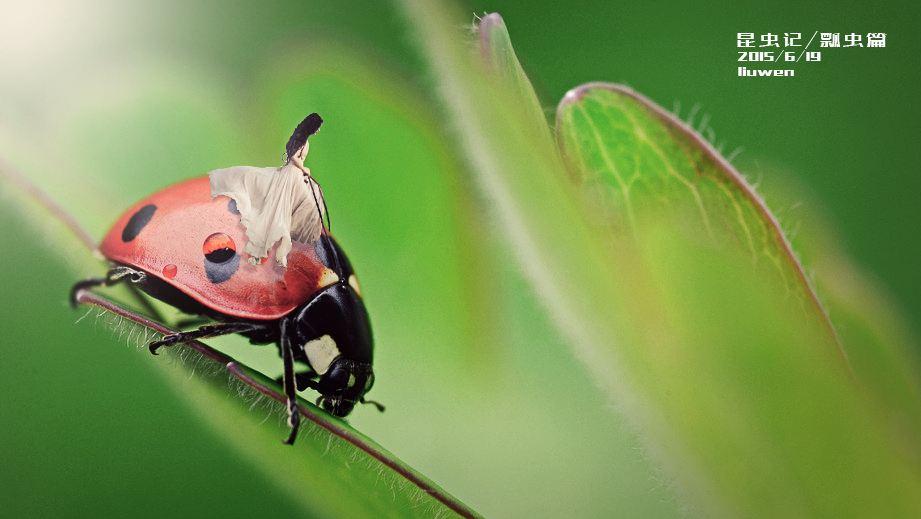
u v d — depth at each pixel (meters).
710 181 0.05
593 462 0.05
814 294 0.05
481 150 0.06
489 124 0.06
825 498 0.05
